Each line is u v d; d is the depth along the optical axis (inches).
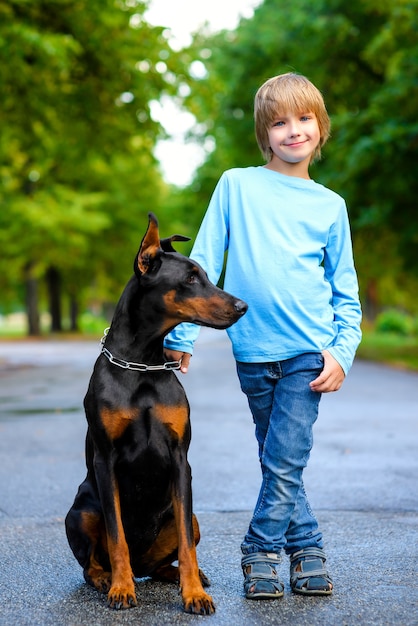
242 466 261.7
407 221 821.2
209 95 718.5
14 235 1323.8
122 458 138.6
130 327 139.3
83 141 754.2
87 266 1557.6
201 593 132.2
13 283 1792.6
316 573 141.0
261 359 143.9
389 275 1344.7
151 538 144.6
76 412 407.2
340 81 951.6
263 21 944.9
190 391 509.0
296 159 148.9
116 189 1485.0
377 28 887.7
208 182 1162.0
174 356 147.4
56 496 221.6
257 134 153.7
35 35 560.7
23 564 159.0
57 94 689.0
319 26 865.5
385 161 772.6
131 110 714.2
